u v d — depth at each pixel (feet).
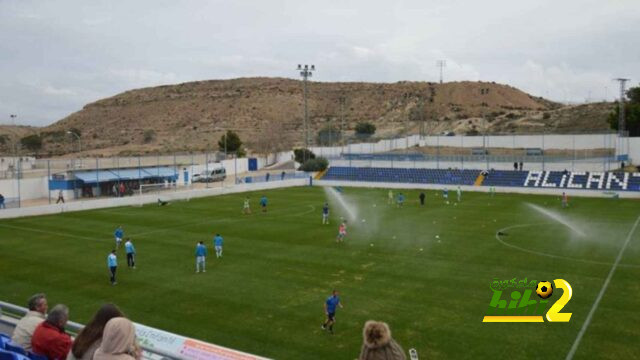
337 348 68.18
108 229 159.84
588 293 91.15
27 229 160.97
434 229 157.17
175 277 104.58
